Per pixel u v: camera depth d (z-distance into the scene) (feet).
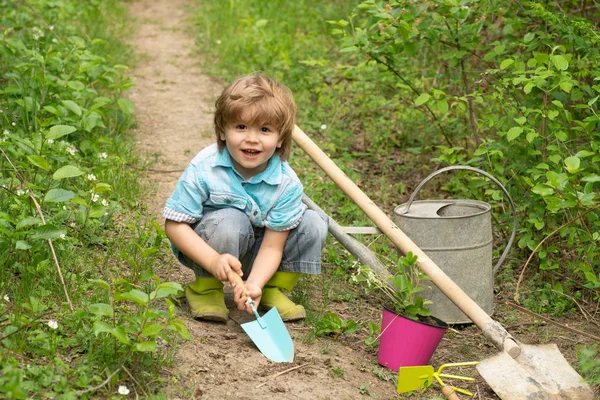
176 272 12.98
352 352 11.21
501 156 14.06
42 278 11.13
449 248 12.07
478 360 11.46
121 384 9.25
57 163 14.76
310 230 11.55
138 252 12.80
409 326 10.55
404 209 12.51
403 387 10.00
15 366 8.67
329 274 13.83
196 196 11.16
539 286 13.91
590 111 14.97
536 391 9.93
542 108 14.49
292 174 11.48
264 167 11.30
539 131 14.94
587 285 12.83
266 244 11.48
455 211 12.92
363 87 22.20
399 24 15.11
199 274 11.52
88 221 13.11
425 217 12.07
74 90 17.53
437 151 19.66
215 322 11.48
